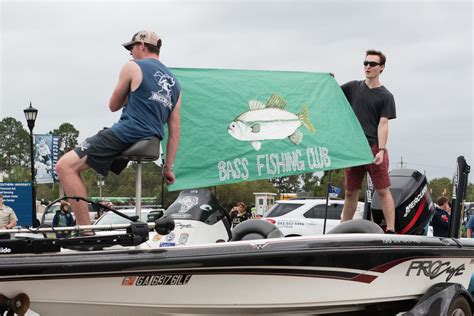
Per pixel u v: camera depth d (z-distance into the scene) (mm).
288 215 16328
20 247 4363
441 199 12000
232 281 5086
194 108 5727
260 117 5949
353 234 5695
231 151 5777
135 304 4836
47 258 4367
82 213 4855
